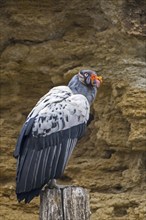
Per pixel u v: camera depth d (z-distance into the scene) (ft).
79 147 55.21
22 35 55.31
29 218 52.34
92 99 35.19
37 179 32.24
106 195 52.06
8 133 55.26
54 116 33.68
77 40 54.80
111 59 53.62
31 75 55.77
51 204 31.32
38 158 32.81
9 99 56.39
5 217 52.37
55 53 54.95
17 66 55.47
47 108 33.83
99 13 54.19
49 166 32.76
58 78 55.01
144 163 52.85
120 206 51.52
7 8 54.75
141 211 50.67
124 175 53.06
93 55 54.19
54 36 55.31
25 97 56.49
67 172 53.62
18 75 55.77
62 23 54.90
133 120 51.11
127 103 51.08
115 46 53.93
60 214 31.17
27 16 54.75
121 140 52.85
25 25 54.95
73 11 54.54
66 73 53.93
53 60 55.16
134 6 54.08
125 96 51.42
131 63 53.11
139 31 53.67
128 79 52.21
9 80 56.03
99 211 51.29
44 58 55.21
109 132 53.26
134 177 52.54
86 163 53.93
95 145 54.70
